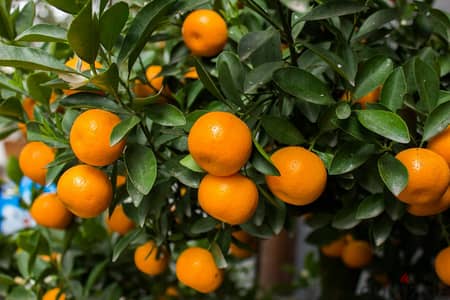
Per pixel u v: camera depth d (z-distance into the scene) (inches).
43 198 36.9
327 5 31.4
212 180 30.3
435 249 37.8
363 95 31.7
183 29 34.8
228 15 36.4
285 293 57.1
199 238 36.1
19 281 41.2
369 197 32.1
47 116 35.7
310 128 33.5
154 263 36.4
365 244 40.9
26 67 30.1
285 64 32.5
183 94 35.6
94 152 30.1
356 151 31.0
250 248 36.7
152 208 33.2
